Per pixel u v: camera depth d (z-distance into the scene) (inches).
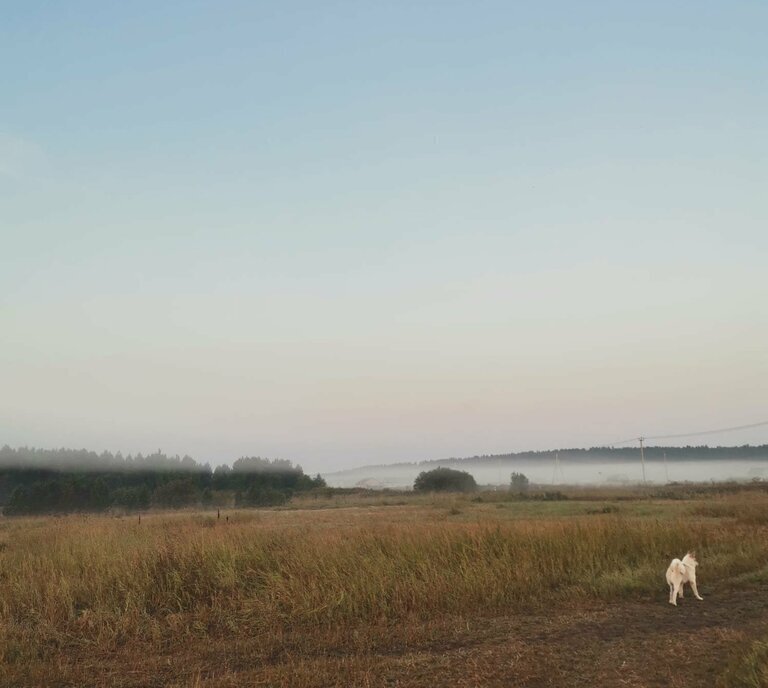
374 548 581.9
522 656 350.3
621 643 371.9
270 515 1674.5
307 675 328.2
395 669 336.5
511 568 541.3
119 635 430.3
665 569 567.5
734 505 1322.6
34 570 549.6
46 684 341.1
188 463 3927.2
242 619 453.7
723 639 367.2
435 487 3376.0
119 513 2135.8
